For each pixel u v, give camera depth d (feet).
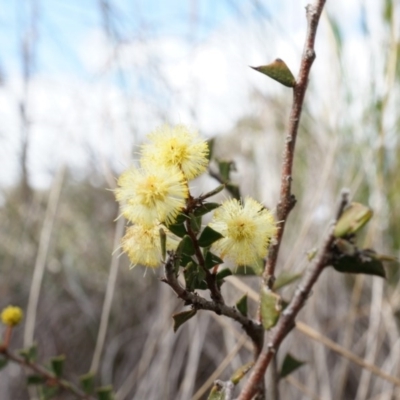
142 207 0.39
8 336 0.73
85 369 1.40
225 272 0.42
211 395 0.43
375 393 1.09
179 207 0.39
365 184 1.24
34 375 0.73
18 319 0.73
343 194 0.45
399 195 1.21
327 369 1.15
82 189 1.74
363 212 0.44
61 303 1.54
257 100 1.40
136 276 1.54
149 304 1.45
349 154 1.26
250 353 1.24
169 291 1.19
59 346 1.45
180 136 0.41
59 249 1.66
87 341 1.45
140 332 1.40
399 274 1.20
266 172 1.34
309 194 1.26
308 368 1.10
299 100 0.44
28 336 1.04
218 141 1.48
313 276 0.45
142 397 1.16
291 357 0.59
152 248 0.40
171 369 1.22
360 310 1.23
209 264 0.41
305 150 1.35
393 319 1.08
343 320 1.22
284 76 0.44
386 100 1.04
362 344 1.19
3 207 1.66
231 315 0.43
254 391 0.45
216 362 1.27
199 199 0.40
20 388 1.33
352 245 0.44
